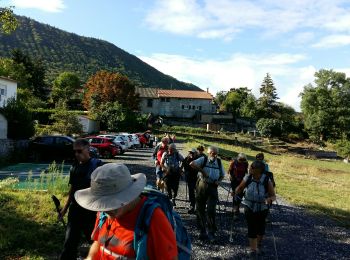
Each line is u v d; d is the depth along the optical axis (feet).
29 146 80.23
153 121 271.69
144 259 8.59
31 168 65.98
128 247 8.71
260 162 24.18
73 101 300.61
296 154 227.40
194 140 185.06
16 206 31.55
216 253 25.77
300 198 54.29
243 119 329.11
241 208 41.45
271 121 294.46
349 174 130.62
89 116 200.03
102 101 246.47
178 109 317.63
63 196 36.40
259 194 23.97
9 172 59.62
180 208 39.04
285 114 391.24
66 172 61.00
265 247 28.60
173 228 9.42
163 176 36.50
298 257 26.78
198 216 31.09
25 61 318.65
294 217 40.29
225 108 384.06
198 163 28.17
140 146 138.92
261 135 293.43
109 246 8.91
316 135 321.11
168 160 36.19
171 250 8.64
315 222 38.75
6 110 84.43
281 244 29.81
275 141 272.72
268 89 389.60
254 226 24.22
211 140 221.87
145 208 8.82
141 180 9.30
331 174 123.13
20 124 85.56
